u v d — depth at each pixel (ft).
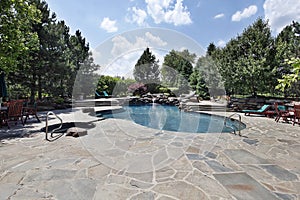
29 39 28.99
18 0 24.17
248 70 38.50
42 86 40.45
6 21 24.31
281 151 13.34
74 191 7.91
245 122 25.88
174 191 8.02
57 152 12.59
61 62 41.55
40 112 31.78
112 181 8.86
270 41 39.81
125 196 7.64
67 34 51.96
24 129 19.17
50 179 8.86
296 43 42.09
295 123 24.77
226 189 8.20
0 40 24.17
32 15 26.76
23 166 10.25
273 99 39.14
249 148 14.06
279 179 9.14
